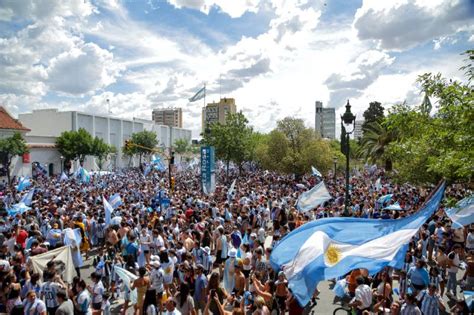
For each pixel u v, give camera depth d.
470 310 7.79
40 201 20.62
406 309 7.41
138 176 49.09
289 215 17.55
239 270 9.78
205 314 8.00
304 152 40.59
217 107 155.75
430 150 10.31
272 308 8.28
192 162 59.28
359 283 8.02
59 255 9.90
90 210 17.80
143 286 8.92
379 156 38.44
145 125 92.75
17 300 7.99
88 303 7.96
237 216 17.31
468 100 7.61
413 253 10.43
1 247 11.21
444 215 16.47
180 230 15.01
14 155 46.00
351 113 13.77
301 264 6.27
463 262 12.03
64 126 69.31
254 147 53.72
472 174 7.68
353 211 19.00
